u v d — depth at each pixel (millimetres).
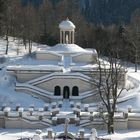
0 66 138500
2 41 184000
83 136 91625
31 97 124750
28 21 191375
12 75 131500
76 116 108750
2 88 127125
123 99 122000
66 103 122875
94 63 134625
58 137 91188
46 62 137875
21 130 106438
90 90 127250
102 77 125062
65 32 149000
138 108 119312
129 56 176125
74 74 128000
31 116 108750
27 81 129875
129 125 110000
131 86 131125
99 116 107188
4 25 180875
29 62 138250
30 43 178000
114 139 96438
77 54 138375
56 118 107625
